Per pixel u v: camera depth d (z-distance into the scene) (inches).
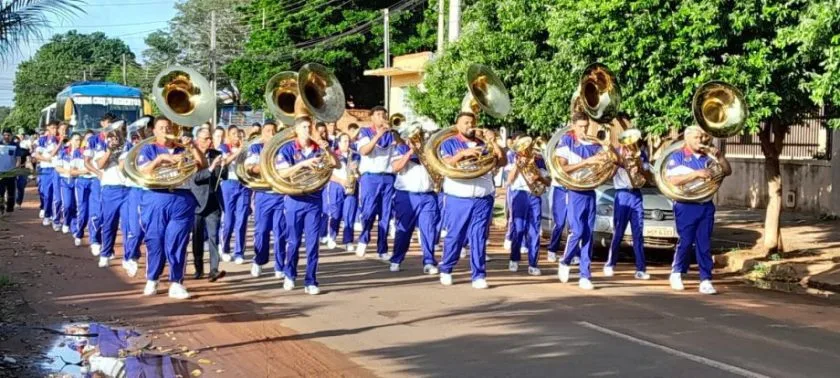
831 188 780.0
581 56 555.5
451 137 435.8
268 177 412.5
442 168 432.1
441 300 406.0
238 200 531.5
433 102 868.0
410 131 473.7
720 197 923.4
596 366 287.3
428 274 491.2
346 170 601.0
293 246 427.5
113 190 496.1
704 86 436.5
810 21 438.3
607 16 512.7
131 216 455.8
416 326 347.6
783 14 478.0
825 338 336.5
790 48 489.7
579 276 488.4
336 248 620.4
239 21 2241.6
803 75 492.7
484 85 446.9
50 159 745.6
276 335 330.3
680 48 498.9
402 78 1480.1
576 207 445.4
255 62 1688.0
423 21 1660.9
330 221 613.6
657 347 314.3
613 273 507.2
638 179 483.2
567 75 624.1
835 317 382.6
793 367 289.6
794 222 751.1
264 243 471.8
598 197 565.0
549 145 450.0
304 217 420.5
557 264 545.3
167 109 388.5
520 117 738.8
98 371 276.8
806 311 397.1
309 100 415.5
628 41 509.4
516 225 501.4
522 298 412.8
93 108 1176.8
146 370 279.0
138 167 393.4
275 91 433.7
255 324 349.1
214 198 456.4
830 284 474.6
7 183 857.5
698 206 438.9
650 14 500.4
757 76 490.0
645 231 544.4
